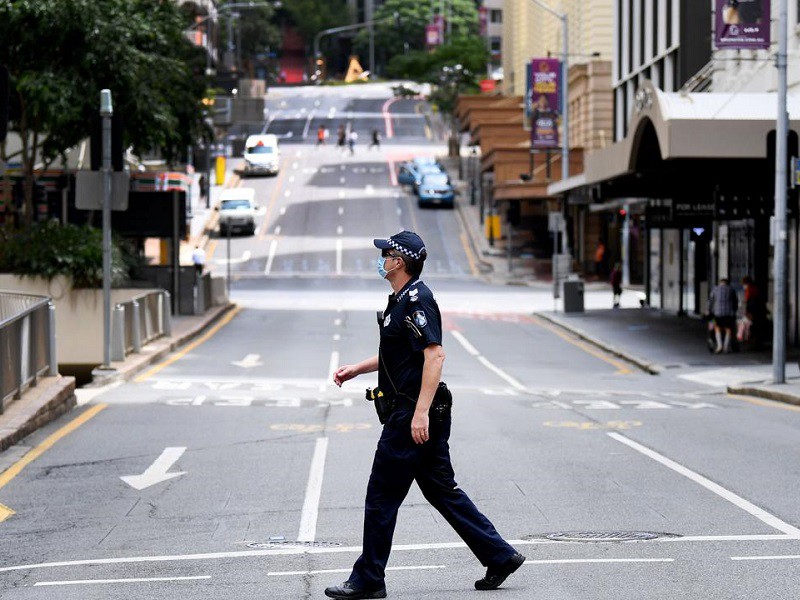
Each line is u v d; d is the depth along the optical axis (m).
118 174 75.88
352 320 134.00
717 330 98.50
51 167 141.62
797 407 64.38
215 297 146.38
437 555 29.00
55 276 101.31
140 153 130.00
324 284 189.88
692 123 86.81
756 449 47.22
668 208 116.00
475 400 68.12
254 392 72.12
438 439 24.12
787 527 31.80
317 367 91.44
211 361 93.56
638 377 88.00
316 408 63.44
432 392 23.55
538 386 80.94
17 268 101.75
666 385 81.88
